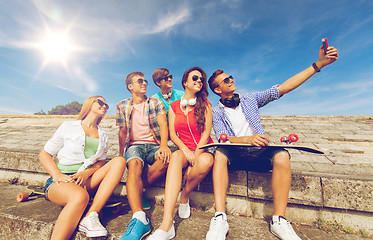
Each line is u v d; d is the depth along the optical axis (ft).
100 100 6.93
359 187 6.03
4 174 10.39
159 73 9.60
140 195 5.90
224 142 6.40
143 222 5.15
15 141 13.58
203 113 7.23
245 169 7.18
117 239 5.03
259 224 6.34
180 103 7.57
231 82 7.38
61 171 6.46
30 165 9.74
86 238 4.98
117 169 5.97
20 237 5.63
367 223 6.01
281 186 5.63
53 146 6.55
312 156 9.27
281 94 7.11
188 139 7.42
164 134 7.60
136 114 7.96
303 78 6.66
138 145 7.60
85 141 6.76
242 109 7.31
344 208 6.10
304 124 15.64
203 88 7.70
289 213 6.68
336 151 9.86
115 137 13.94
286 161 5.63
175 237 5.27
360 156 9.25
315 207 6.50
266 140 5.64
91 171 6.44
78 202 5.10
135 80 7.90
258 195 6.81
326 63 6.29
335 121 16.25
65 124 6.77
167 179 5.74
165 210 5.31
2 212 6.24
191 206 7.54
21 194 7.31
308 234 5.90
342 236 5.82
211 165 6.12
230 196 7.29
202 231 5.65
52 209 6.58
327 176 6.52
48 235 5.30
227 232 5.65
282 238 5.17
